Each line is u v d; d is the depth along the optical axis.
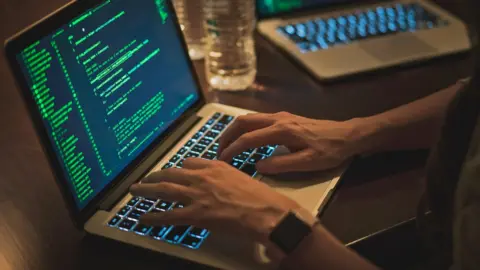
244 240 0.78
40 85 0.77
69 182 0.80
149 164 0.94
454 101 0.76
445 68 1.22
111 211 0.84
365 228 0.82
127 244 0.79
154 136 0.97
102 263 0.78
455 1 1.43
